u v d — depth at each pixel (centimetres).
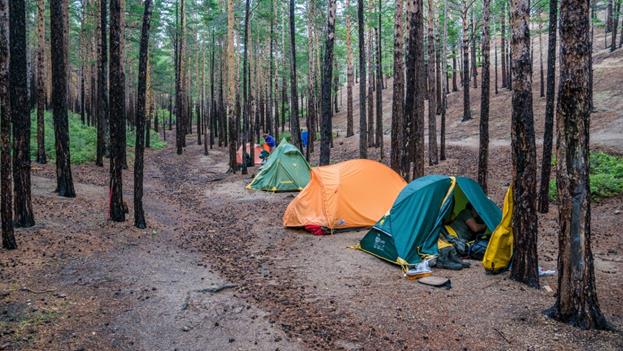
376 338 557
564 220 564
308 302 687
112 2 1067
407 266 848
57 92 1280
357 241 1085
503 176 1784
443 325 588
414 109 1381
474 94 3847
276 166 1892
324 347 534
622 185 1402
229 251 1027
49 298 632
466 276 789
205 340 548
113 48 1091
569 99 548
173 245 1032
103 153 2300
